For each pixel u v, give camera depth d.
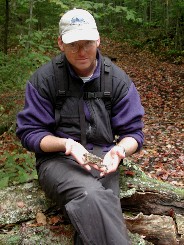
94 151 2.51
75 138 2.53
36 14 6.57
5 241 2.45
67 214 2.21
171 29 19.80
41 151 2.47
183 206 2.77
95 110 2.49
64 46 2.38
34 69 5.20
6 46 6.54
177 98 11.56
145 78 14.28
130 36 22.66
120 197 2.71
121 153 2.35
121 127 2.58
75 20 2.34
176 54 16.95
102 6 5.61
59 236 2.50
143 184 2.88
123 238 2.01
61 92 2.46
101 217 2.04
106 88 2.51
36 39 5.69
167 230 2.60
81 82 2.45
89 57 2.38
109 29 24.70
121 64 17.12
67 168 2.37
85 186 2.19
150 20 23.39
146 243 2.59
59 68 2.47
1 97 5.11
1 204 2.70
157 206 2.78
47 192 2.45
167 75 14.36
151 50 18.92
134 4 22.81
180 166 6.68
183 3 16.69
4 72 5.08
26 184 2.94
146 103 11.33
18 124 2.54
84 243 2.04
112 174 2.57
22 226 2.57
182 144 7.78
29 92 2.52
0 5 6.85
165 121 9.54
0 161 3.48
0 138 5.00
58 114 2.51
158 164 6.78
